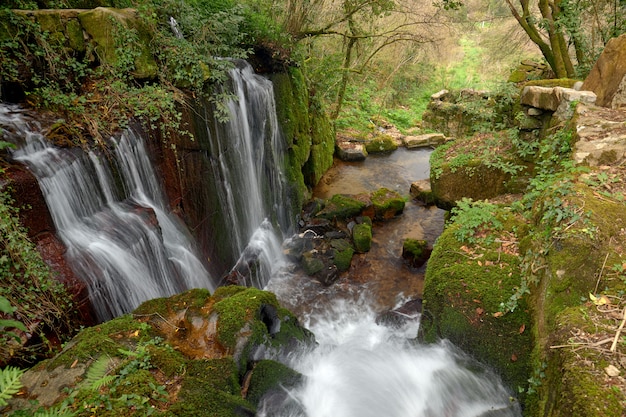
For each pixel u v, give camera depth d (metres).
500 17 18.22
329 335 6.55
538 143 6.59
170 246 5.88
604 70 6.32
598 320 3.09
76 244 4.54
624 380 2.63
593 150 4.86
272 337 4.44
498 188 6.98
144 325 3.96
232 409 3.32
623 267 3.42
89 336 3.78
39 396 3.19
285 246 8.89
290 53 9.80
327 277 7.80
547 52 11.55
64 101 5.07
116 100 5.47
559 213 3.96
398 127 16.64
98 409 2.99
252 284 7.44
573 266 3.60
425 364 4.71
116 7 6.70
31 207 4.13
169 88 6.09
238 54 8.05
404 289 7.71
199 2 8.23
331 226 9.34
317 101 11.66
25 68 5.03
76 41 5.41
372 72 17.56
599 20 11.11
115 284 4.67
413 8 13.91
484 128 8.40
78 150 4.82
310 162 11.25
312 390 4.47
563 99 6.12
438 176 7.52
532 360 3.81
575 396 2.60
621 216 3.81
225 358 3.67
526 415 3.56
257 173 8.59
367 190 11.67
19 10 5.03
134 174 5.52
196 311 4.22
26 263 3.87
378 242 9.11
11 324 3.07
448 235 5.40
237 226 7.82
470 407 4.23
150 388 3.24
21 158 4.37
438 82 21.83
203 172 6.64
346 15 10.72
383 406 4.53
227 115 7.05
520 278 4.58
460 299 4.54
